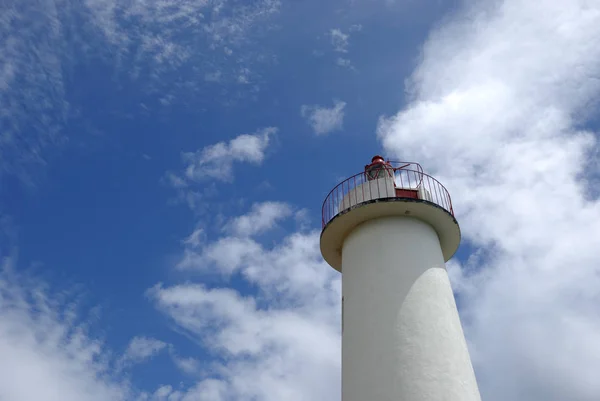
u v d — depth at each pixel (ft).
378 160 42.88
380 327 32.22
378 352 31.24
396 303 33.01
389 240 36.55
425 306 32.83
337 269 43.83
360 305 34.06
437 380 29.53
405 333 31.50
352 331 33.42
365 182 40.68
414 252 35.86
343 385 32.22
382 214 38.32
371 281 34.71
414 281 34.09
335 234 40.11
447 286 35.55
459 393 29.43
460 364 30.91
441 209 38.32
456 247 41.42
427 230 38.32
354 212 38.09
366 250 36.73
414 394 28.99
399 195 39.22
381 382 29.99
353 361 31.99
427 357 30.37
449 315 33.35
